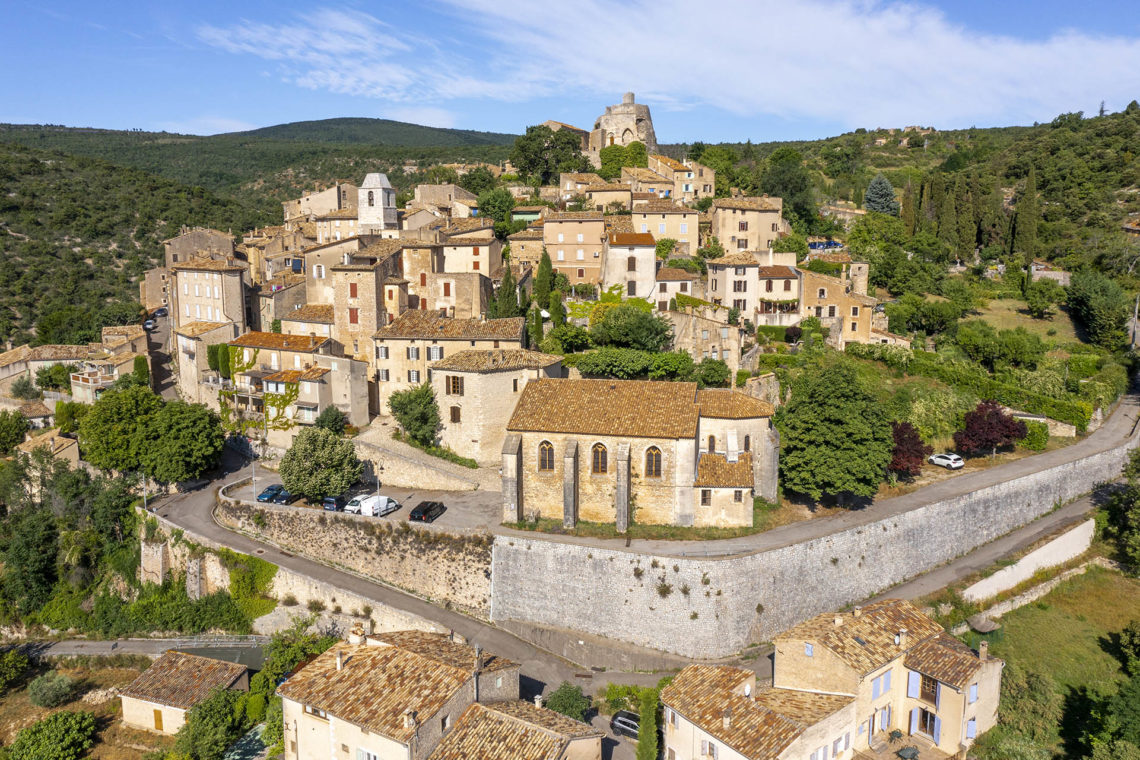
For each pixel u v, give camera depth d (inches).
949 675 1955.0
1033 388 3927.2
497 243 4480.8
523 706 1935.3
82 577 3075.8
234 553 2822.3
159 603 2920.8
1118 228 6117.1
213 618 2815.0
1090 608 2704.2
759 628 2391.7
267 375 3580.2
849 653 1945.1
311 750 1872.5
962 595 2596.0
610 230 4554.6
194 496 3248.0
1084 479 3395.7
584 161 6565.0
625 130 6939.0
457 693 1813.5
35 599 3073.3
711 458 2738.7
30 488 3425.2
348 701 1813.5
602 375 3506.4
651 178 5777.6
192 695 2393.0
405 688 1829.5
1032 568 2842.0
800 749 1738.4
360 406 3550.7
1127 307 4825.3
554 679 2314.2
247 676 2480.3
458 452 3198.8
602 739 2023.9
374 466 3184.1
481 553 2566.4
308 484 2878.9
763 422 2783.0
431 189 5782.5
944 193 6589.6
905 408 3595.0
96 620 2987.2
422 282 3998.5
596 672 2359.7
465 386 3144.7
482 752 1716.3
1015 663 2381.9
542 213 4928.6
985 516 2970.0
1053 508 3260.3
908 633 2084.2
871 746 1963.6
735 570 2348.7
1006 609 2640.3
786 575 2442.2
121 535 3159.5
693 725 1849.2
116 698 2618.1
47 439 3663.9
